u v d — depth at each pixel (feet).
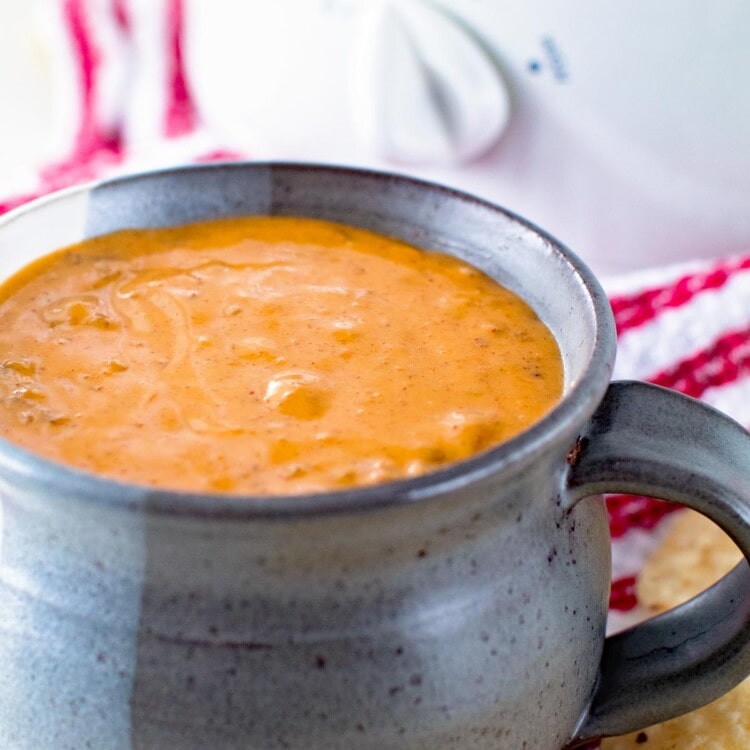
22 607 1.18
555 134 1.67
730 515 1.20
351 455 1.21
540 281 1.35
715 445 1.23
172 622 1.15
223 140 1.91
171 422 1.23
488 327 1.34
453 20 1.62
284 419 1.24
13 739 1.19
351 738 1.16
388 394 1.27
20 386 1.26
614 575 1.47
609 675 1.29
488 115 1.66
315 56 1.71
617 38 1.59
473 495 1.14
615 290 1.68
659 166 1.67
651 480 1.21
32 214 1.37
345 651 1.16
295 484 1.19
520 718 1.21
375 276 1.40
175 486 1.18
